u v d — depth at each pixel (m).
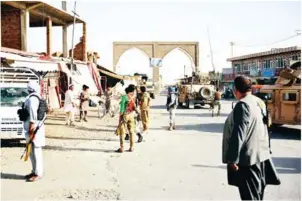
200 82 31.52
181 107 31.39
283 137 13.21
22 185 6.52
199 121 19.02
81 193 6.06
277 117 14.28
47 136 12.48
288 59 39.97
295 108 13.46
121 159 8.85
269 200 5.77
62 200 5.70
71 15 26.38
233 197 5.88
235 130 4.02
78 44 29.39
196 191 6.21
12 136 10.17
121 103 9.84
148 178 7.07
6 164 8.13
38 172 6.92
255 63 50.53
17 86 10.87
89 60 30.42
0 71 13.80
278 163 8.52
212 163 8.45
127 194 6.02
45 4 22.61
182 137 12.88
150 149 10.31
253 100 4.25
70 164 8.23
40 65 16.56
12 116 10.16
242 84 4.29
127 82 32.69
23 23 22.11
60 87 23.95
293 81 13.73
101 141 11.66
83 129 14.60
